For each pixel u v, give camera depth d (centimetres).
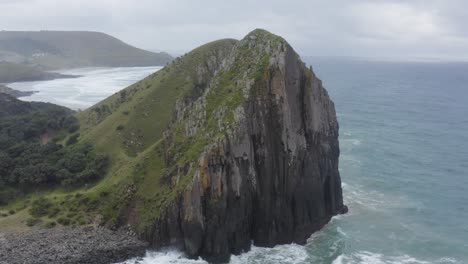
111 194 9325
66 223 8794
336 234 9219
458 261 8375
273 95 8769
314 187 9262
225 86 9669
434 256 8538
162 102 12656
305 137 9175
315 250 8575
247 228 8406
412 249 8769
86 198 9331
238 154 8231
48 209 9262
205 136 8656
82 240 8156
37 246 7906
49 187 10388
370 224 9781
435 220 10156
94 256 7762
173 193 8281
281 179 8712
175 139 9512
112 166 10769
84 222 8806
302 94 9219
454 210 10781
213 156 8075
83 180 10288
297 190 8925
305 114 9169
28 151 11688
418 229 9644
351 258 8325
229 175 8150
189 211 7956
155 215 8300
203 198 7981
